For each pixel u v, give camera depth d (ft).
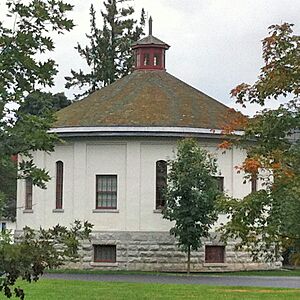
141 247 136.77
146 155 138.41
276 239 48.80
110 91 153.99
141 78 156.76
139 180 138.10
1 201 36.17
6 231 37.60
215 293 91.15
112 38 234.79
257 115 51.06
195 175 124.47
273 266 143.84
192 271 135.74
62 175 142.31
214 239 135.85
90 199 139.54
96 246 138.10
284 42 49.88
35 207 144.56
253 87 51.21
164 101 146.00
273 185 48.49
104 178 139.74
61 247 39.27
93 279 114.01
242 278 120.06
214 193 123.95
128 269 136.46
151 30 163.02
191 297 86.28
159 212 137.28
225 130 54.19
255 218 49.37
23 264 36.94
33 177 38.11
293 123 49.93
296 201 46.55
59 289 94.07
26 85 37.91
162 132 136.67
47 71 38.09
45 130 38.19
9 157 37.37
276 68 50.03
